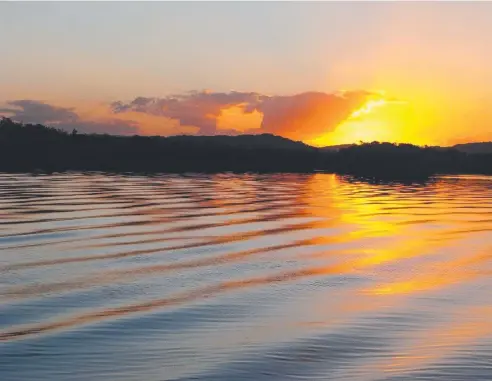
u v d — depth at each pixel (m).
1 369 10.61
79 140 101.50
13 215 30.08
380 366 10.84
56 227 26.44
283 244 23.66
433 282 17.52
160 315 13.83
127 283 16.81
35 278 17.17
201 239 24.27
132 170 82.19
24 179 57.94
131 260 19.86
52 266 18.72
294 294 15.91
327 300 15.34
